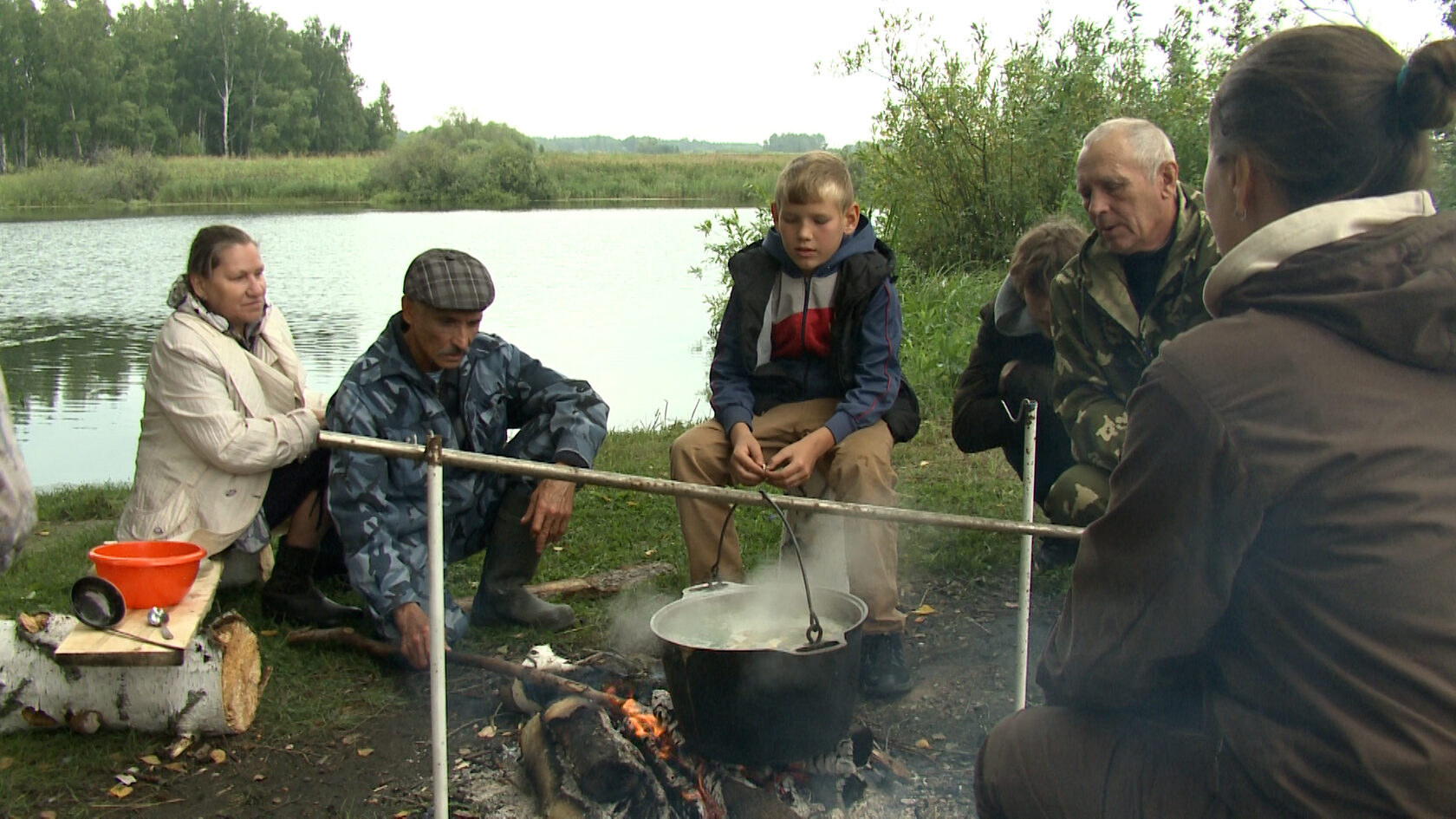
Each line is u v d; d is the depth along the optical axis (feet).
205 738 10.56
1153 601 5.76
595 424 12.69
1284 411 5.26
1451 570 5.02
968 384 15.29
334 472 11.69
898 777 9.55
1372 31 5.69
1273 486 5.24
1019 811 6.70
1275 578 5.37
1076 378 12.48
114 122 244.42
